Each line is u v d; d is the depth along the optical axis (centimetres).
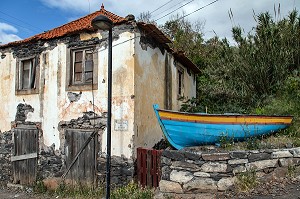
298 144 731
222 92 1257
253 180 612
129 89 842
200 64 1906
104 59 892
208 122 728
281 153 669
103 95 884
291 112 939
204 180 612
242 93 1164
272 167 653
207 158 618
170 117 732
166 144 1010
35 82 1055
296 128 844
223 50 1278
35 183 986
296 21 1170
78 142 927
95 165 884
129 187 752
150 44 960
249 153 636
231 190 602
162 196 634
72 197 832
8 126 1123
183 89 1343
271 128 802
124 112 844
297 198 538
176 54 1194
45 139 1005
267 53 1117
